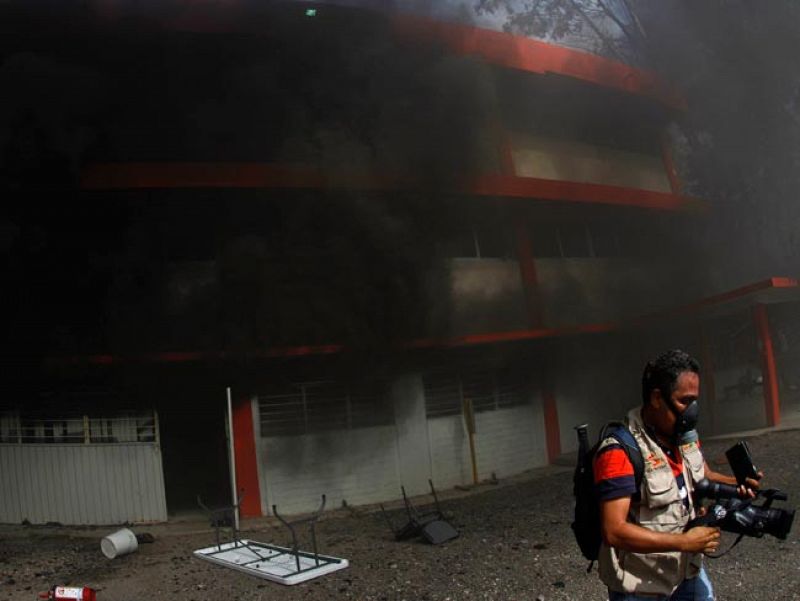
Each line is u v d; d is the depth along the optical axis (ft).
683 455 10.16
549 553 23.57
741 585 18.49
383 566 24.39
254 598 21.93
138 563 28.02
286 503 38.09
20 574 26.91
